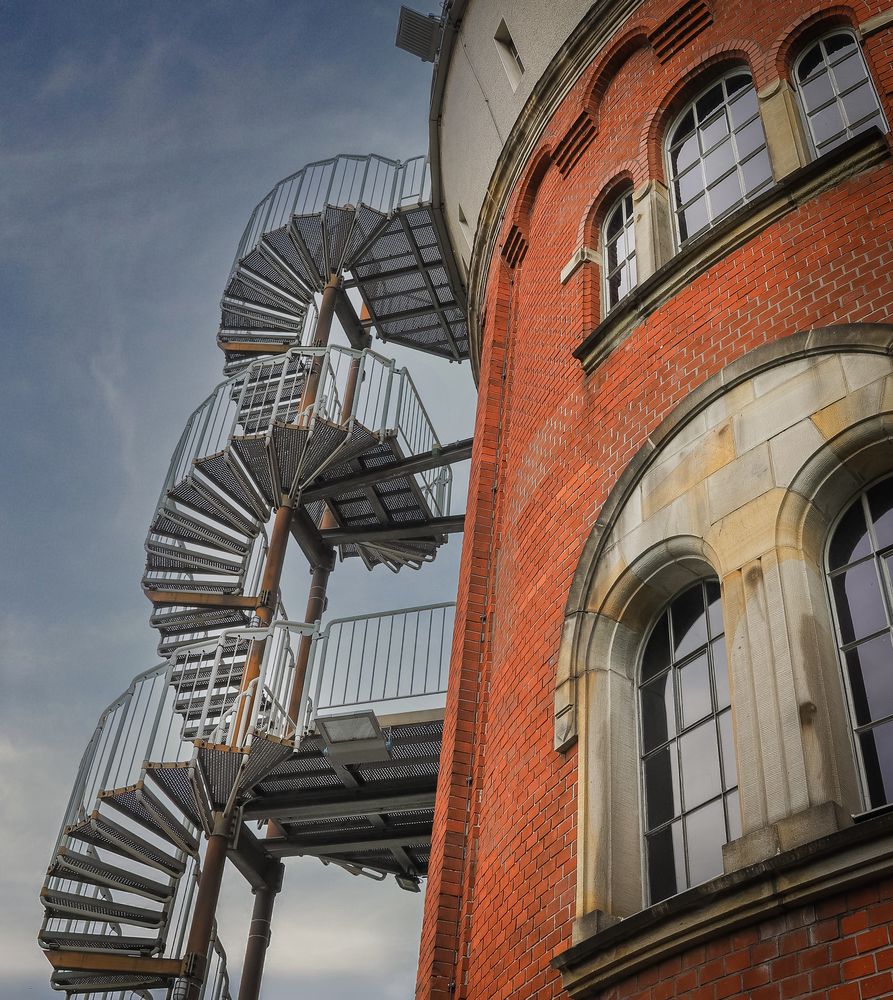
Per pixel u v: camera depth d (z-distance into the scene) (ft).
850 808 16.85
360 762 51.19
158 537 65.51
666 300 27.27
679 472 23.18
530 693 25.91
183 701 60.44
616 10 37.52
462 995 25.21
